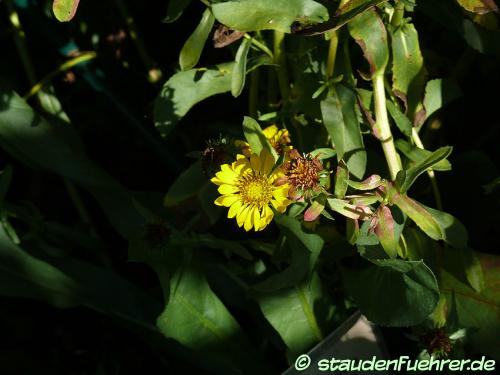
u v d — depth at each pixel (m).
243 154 0.51
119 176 0.74
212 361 0.58
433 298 0.50
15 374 0.64
